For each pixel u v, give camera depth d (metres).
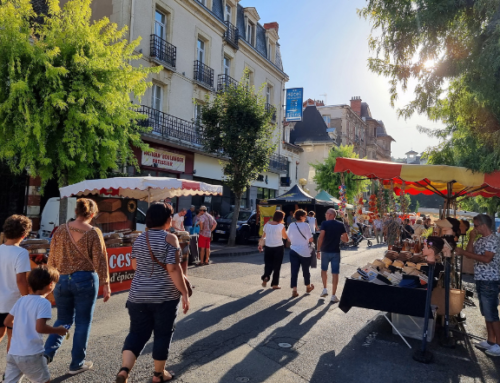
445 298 5.02
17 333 2.92
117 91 10.23
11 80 8.72
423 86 5.70
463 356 4.58
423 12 5.36
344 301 5.25
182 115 18.88
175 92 18.39
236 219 16.56
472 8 5.19
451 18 5.30
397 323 5.24
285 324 5.60
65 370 3.87
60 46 9.60
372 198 7.74
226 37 21.88
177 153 18.62
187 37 19.17
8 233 3.59
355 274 5.43
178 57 18.56
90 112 9.62
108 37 10.65
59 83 9.19
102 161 10.49
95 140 9.88
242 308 6.38
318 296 7.41
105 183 8.36
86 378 3.69
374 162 5.86
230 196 23.36
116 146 10.24
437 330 5.54
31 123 8.90
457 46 5.35
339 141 43.44
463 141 5.61
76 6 10.06
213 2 21.31
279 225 8.01
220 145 16.16
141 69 11.31
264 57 25.64
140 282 3.30
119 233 8.04
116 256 7.41
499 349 4.61
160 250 3.27
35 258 6.19
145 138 16.20
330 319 5.92
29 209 13.39
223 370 3.96
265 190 27.77
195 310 6.16
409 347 4.82
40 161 9.38
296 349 4.63
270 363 4.19
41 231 11.62
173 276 3.26
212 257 12.95
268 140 16.78
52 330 3.02
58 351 4.40
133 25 16.09
